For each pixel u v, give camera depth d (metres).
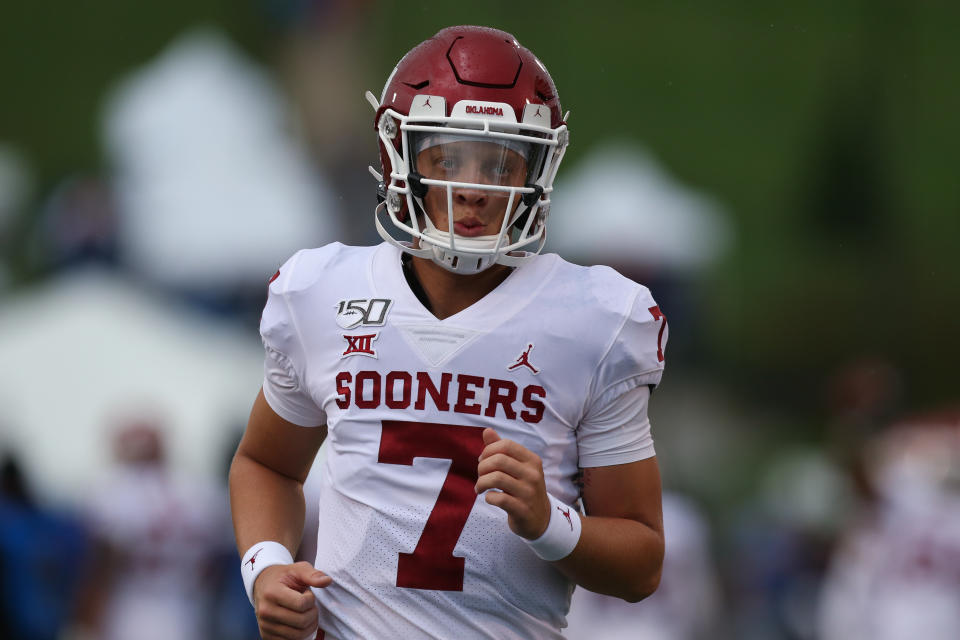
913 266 49.81
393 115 9.16
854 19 60.22
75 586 23.11
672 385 43.28
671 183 41.50
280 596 8.83
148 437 23.80
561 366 8.97
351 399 9.12
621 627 21.00
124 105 40.25
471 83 8.91
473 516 8.91
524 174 9.08
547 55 59.16
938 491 24.00
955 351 45.88
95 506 23.31
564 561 8.81
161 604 23.45
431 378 8.96
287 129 40.50
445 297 9.19
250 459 10.08
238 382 26.20
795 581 27.58
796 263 50.12
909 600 23.61
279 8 50.25
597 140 54.78
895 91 56.25
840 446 28.55
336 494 9.27
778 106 56.72
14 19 62.25
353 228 41.88
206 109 35.88
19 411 25.17
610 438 9.18
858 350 46.19
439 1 57.00
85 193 35.41
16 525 22.09
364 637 9.07
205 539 23.80
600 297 9.10
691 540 21.70
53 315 26.66
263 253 34.38
